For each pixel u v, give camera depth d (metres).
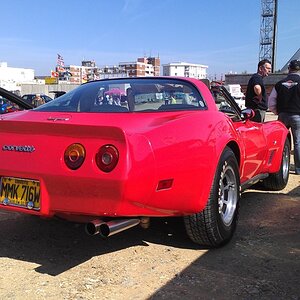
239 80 53.88
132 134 2.95
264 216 4.73
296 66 6.88
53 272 3.26
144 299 2.84
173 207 3.23
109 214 2.94
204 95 3.92
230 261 3.46
